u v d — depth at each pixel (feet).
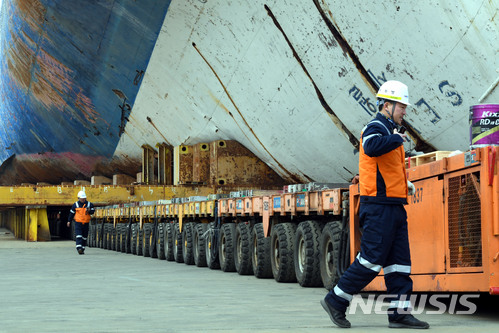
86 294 35.42
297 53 64.64
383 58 54.34
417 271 26.73
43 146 149.69
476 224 22.81
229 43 74.43
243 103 78.64
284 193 42.34
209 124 89.20
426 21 47.88
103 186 100.99
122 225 87.45
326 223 38.24
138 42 91.61
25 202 100.94
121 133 117.60
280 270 41.78
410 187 23.21
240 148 88.63
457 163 23.80
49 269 55.06
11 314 27.09
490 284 21.84
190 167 94.68
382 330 21.74
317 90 64.69
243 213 49.39
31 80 129.18
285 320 24.72
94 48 101.24
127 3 86.28
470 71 46.44
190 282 42.91
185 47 82.94
